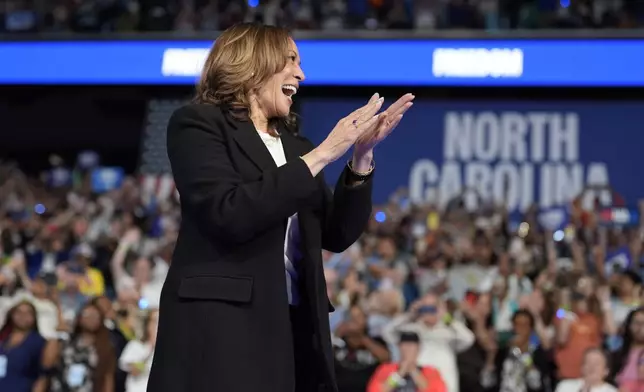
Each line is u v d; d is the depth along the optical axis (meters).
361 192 3.45
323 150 3.14
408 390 9.84
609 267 14.26
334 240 3.53
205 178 3.09
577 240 14.91
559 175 18.38
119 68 18.42
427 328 10.52
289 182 3.03
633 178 18.16
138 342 10.66
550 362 10.34
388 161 18.86
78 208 16.91
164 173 19.33
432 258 13.14
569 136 18.52
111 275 13.86
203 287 3.07
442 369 10.26
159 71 18.25
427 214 15.47
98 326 10.54
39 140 22.19
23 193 18.33
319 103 19.52
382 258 13.84
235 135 3.21
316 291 3.21
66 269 12.93
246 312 3.07
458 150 18.77
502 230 15.02
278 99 3.37
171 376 3.04
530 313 10.55
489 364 10.38
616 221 17.55
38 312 11.82
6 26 19.23
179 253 3.20
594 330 10.56
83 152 22.05
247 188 3.03
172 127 3.27
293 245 3.45
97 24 19.05
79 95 20.72
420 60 17.72
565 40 17.48
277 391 3.04
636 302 12.05
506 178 18.47
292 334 3.35
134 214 16.22
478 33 17.67
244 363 3.01
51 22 19.25
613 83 17.34
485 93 18.89
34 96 21.28
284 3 18.83
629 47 17.30
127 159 22.03
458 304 11.11
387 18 18.66
